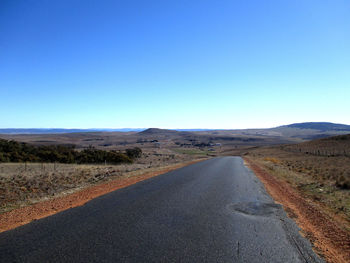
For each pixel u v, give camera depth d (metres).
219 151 127.25
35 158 33.72
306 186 13.91
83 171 18.20
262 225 6.56
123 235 5.48
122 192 10.62
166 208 8.00
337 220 7.37
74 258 4.32
